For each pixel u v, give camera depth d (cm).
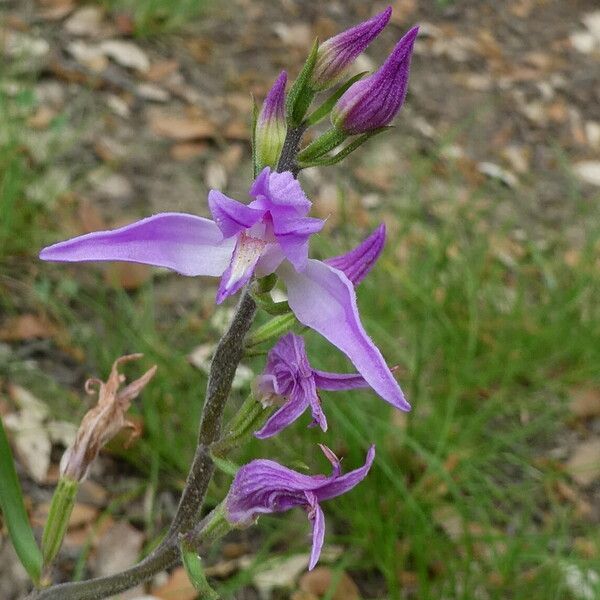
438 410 29
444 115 48
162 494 25
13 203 30
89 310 29
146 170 36
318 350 27
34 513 23
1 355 27
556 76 54
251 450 26
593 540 27
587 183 46
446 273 33
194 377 27
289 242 12
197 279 32
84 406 26
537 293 37
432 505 26
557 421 31
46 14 41
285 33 48
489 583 24
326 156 13
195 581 14
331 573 25
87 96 38
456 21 56
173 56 43
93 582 15
